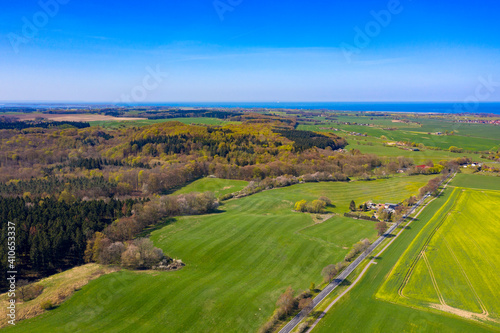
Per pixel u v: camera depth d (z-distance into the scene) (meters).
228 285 73.31
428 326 60.41
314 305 66.19
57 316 60.78
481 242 97.75
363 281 76.00
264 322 60.62
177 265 82.69
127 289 69.94
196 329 58.41
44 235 80.44
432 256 88.81
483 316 64.06
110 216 104.81
